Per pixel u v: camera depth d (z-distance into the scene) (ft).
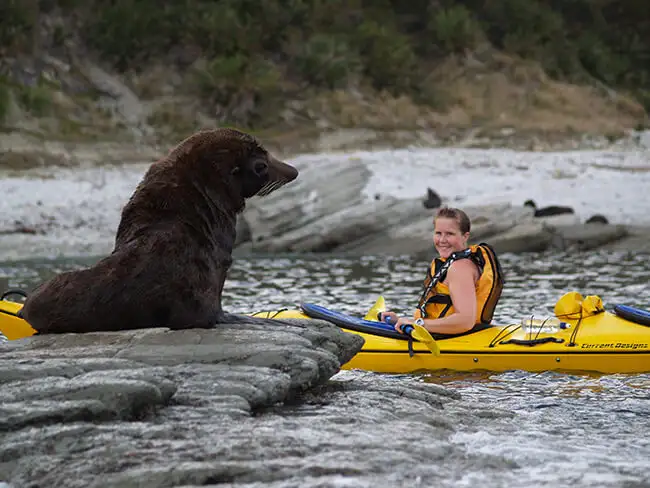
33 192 163.12
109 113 233.76
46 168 194.59
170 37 261.24
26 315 45.85
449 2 302.86
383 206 142.20
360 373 59.41
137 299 44.65
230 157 48.39
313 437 35.14
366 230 138.41
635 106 284.61
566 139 253.65
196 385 38.96
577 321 62.59
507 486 31.68
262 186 49.70
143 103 242.58
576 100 276.82
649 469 34.50
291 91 257.96
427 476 32.24
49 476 31.65
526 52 293.84
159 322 45.39
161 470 31.37
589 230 134.31
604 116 274.57
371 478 31.71
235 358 41.47
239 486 30.76
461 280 60.64
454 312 60.85
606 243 134.00
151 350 41.50
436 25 288.10
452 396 47.96
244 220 143.95
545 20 303.48
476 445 37.11
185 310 45.34
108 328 45.09
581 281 102.73
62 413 34.68
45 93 225.15
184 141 48.91
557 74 291.17
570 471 33.81
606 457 36.11
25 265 119.03
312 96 256.93
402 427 38.11
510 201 150.71
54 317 44.88
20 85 226.38
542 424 43.83
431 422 40.55
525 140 249.14
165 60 257.14
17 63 237.25
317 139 239.09
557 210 140.36
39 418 34.37
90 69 246.68
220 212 47.88
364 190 157.69
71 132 219.82
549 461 35.19
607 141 255.09
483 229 133.80
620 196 161.68
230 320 47.88
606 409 49.06
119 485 30.91
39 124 217.77
